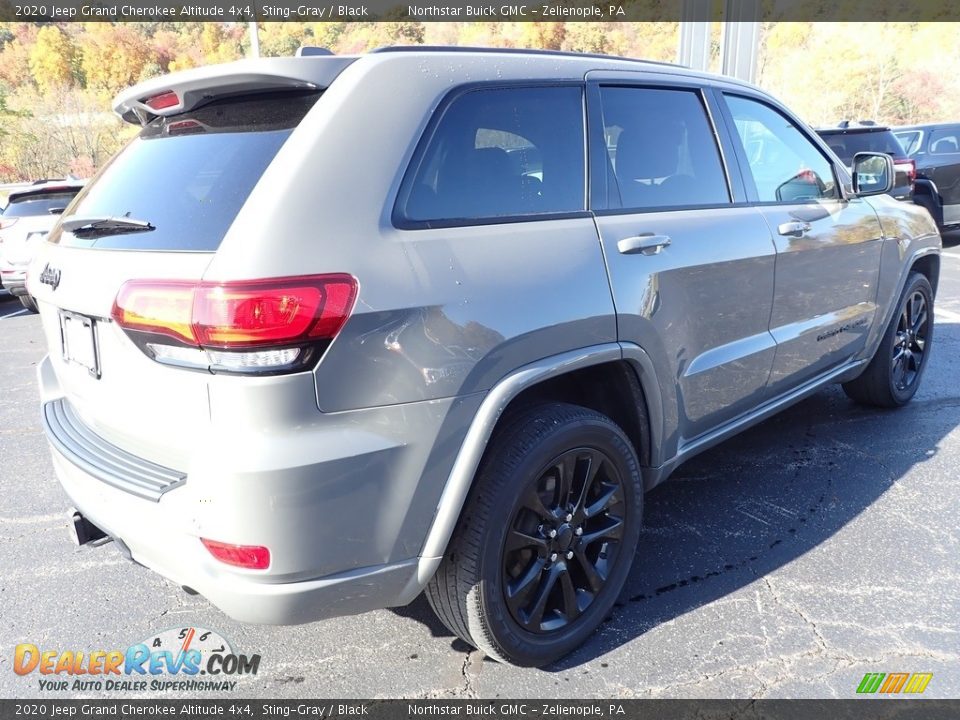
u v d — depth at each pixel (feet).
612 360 7.38
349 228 5.71
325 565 5.76
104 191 7.34
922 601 8.29
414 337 5.82
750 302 9.45
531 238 6.84
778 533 9.86
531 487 6.80
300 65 6.24
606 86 8.24
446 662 7.63
